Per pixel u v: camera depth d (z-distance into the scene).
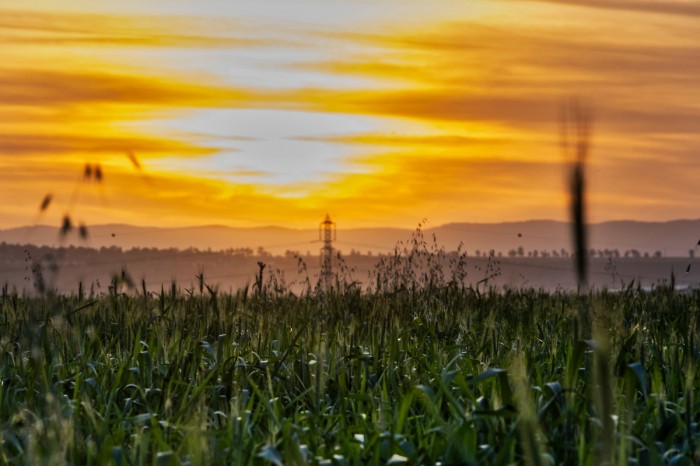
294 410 8.09
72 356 9.48
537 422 6.18
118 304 11.76
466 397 7.55
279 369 9.06
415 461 5.98
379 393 8.34
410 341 10.72
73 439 6.13
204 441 5.95
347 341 9.92
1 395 7.83
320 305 12.27
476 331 11.43
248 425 6.86
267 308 13.16
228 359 8.71
